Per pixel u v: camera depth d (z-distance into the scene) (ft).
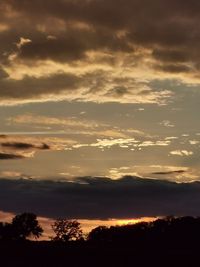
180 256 250.57
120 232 318.24
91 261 247.50
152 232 313.12
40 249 275.59
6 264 241.14
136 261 244.83
